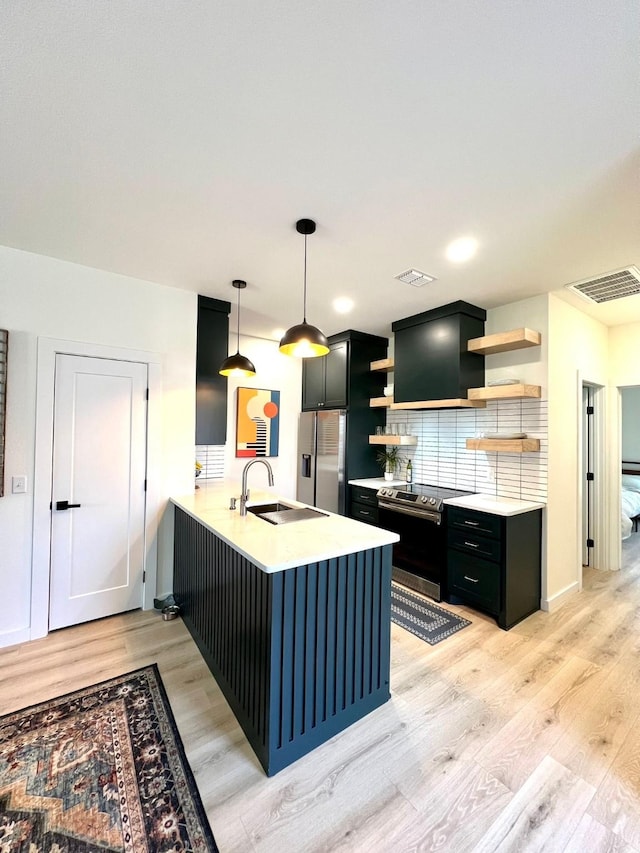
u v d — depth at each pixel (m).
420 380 3.56
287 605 1.58
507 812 1.39
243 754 1.63
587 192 1.75
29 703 1.89
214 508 2.62
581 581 3.40
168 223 2.08
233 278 2.81
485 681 2.13
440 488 3.72
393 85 1.22
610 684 2.11
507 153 1.52
